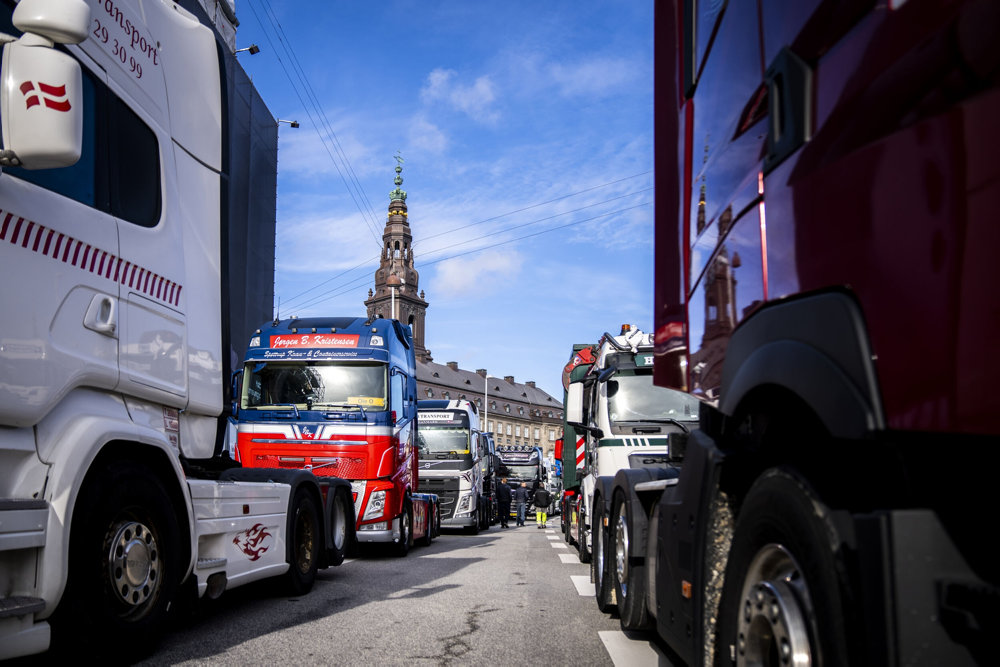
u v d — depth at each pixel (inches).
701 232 142.1
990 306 60.9
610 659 192.9
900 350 71.6
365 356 492.4
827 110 88.2
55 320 157.8
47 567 145.7
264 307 1173.1
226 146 243.1
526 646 207.5
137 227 191.0
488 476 1087.6
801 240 92.8
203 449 226.7
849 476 83.4
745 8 119.2
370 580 358.9
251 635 220.2
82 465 156.6
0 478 145.7
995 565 64.3
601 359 421.1
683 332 152.3
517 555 521.7
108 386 177.3
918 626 68.6
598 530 272.4
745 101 118.0
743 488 120.2
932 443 70.0
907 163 71.5
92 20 177.9
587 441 457.1
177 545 193.2
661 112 174.6
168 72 213.5
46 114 125.7
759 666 101.3
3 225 145.3
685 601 142.6
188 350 213.8
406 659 190.5
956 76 65.4
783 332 95.8
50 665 166.9
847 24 84.8
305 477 306.8
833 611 79.8
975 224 62.7
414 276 5511.8
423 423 851.4
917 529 70.1
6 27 146.8
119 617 169.8
